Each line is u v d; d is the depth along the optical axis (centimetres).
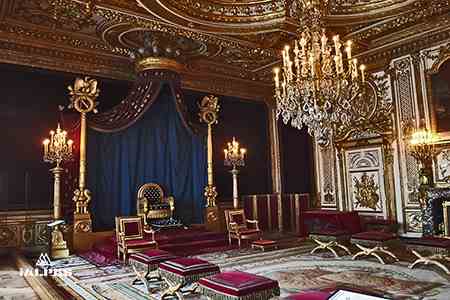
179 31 743
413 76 859
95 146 838
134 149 894
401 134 881
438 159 805
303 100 600
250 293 353
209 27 723
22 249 769
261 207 1101
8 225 759
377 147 937
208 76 1042
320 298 310
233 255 742
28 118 797
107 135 859
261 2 665
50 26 754
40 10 687
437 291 473
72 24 745
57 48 822
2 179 761
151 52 830
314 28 606
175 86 855
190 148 974
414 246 617
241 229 860
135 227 733
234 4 671
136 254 541
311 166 1119
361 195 970
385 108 914
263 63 983
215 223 959
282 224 1119
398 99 889
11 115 779
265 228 1095
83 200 794
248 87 1126
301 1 617
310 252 767
